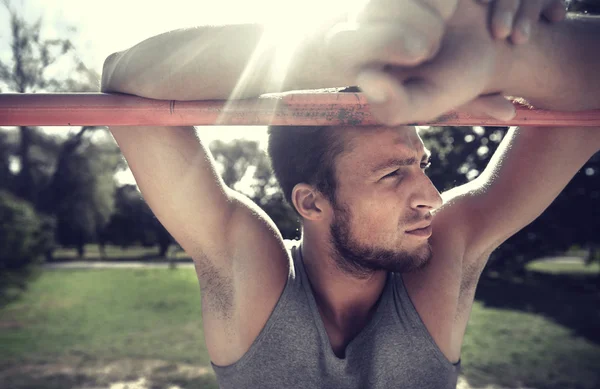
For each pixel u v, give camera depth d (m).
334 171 1.05
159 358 5.52
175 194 1.03
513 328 7.21
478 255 1.18
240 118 0.77
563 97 0.74
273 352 1.04
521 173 1.13
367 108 0.75
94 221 25.25
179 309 8.80
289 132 1.15
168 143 0.99
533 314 8.47
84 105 0.77
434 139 15.05
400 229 1.02
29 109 0.77
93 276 15.70
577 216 13.23
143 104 0.77
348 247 1.05
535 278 15.03
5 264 10.41
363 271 1.07
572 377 4.88
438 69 0.60
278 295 1.06
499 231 1.16
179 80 0.75
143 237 32.53
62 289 11.72
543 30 0.71
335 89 0.93
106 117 0.78
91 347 6.01
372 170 1.01
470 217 1.18
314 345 1.04
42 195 22.89
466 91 0.62
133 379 4.82
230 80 0.75
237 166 32.34
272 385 1.03
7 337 6.55
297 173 1.13
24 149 22.34
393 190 1.01
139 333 6.80
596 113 0.80
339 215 1.05
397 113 0.59
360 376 1.04
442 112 0.62
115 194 29.78
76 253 32.41
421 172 1.03
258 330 1.05
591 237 13.39
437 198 1.02
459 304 1.14
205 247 1.09
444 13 0.60
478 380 4.79
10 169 22.58
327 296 1.11
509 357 5.57
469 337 6.62
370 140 1.02
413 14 0.57
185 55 0.75
